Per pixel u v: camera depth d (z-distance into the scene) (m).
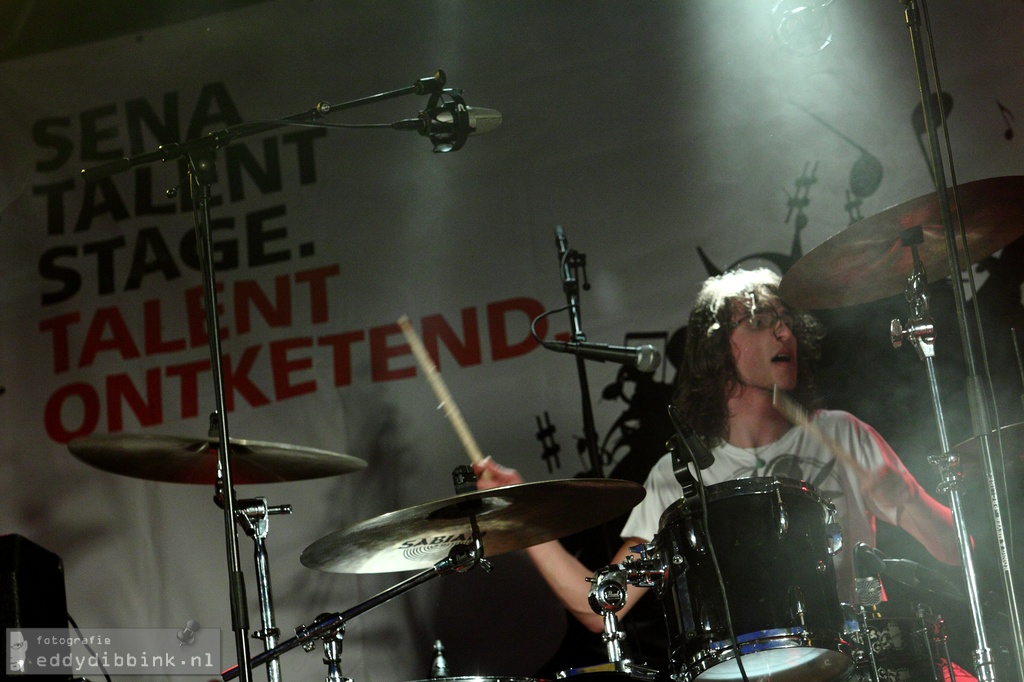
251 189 3.83
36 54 4.05
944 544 3.12
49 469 3.70
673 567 2.32
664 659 3.20
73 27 4.07
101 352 3.78
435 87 2.41
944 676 2.64
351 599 3.43
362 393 3.60
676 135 3.55
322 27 3.91
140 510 3.62
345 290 3.69
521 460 3.44
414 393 3.56
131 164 2.29
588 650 3.26
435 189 3.71
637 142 3.57
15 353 3.81
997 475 2.46
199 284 3.79
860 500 3.20
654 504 3.31
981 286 3.22
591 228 3.55
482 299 3.59
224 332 3.73
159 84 3.97
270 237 3.78
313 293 3.71
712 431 3.33
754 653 2.20
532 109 3.69
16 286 3.87
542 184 3.62
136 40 4.03
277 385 3.66
